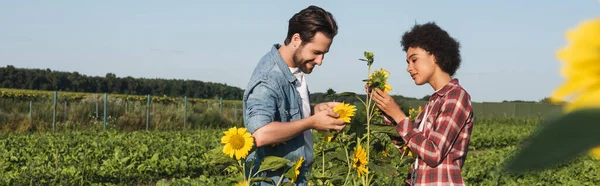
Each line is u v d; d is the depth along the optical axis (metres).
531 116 37.97
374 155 4.44
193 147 16.55
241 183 3.40
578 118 0.34
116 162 12.61
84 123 24.95
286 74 3.55
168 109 28.69
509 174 0.36
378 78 3.66
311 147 3.79
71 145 17.02
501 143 24.36
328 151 4.30
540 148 0.35
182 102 30.89
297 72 3.63
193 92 73.31
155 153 13.74
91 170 11.51
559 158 0.34
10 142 17.64
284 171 3.60
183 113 28.33
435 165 3.39
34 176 10.60
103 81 68.75
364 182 4.09
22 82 63.94
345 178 4.27
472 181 10.82
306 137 3.75
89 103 26.39
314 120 3.36
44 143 17.36
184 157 13.43
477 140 23.52
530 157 0.35
